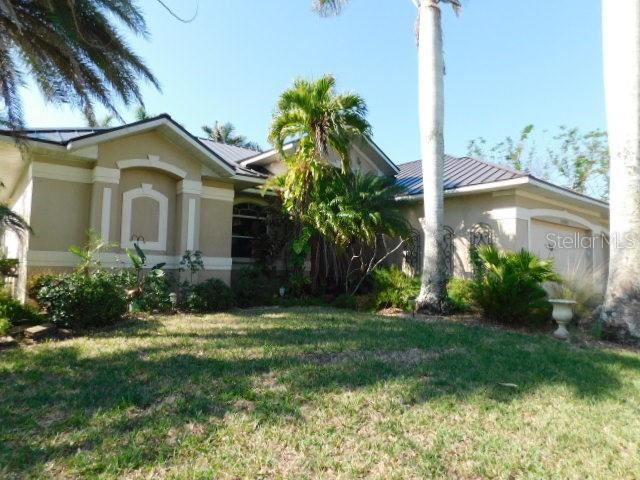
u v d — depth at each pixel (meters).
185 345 6.60
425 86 10.88
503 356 6.45
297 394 4.55
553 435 3.83
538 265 9.64
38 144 9.58
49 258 9.95
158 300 10.10
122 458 3.16
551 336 8.56
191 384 4.77
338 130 11.88
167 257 11.88
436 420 4.07
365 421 3.99
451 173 14.88
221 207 12.98
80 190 10.52
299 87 12.14
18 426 3.67
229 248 13.05
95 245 9.80
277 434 3.65
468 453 3.46
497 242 12.66
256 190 14.08
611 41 8.66
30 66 9.82
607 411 4.42
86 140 9.91
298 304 12.59
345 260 14.02
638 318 8.02
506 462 3.33
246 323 8.80
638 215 8.27
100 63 9.57
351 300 12.23
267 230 14.59
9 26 8.57
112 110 10.40
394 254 15.32
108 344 6.65
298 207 12.53
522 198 12.67
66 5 8.40
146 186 11.55
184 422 3.80
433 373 5.45
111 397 4.33
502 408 4.39
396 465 3.24
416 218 14.80
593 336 8.56
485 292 9.90
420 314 10.69
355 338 7.33
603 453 3.52
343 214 11.78
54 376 5.05
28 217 9.92
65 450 3.28
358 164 16.38
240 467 3.12
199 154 11.91
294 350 6.38
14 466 3.04
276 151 13.16
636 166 8.34
